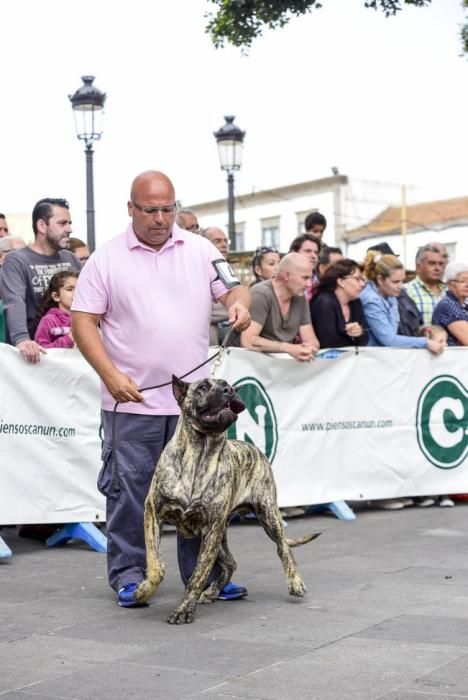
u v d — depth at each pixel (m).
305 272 7.70
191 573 5.21
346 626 4.62
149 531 4.95
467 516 8.04
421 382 8.48
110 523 5.28
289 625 4.67
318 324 8.27
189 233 5.33
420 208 34.25
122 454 5.23
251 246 37.28
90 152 14.73
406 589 5.39
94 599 5.27
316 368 7.91
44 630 4.62
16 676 3.93
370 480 8.22
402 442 8.38
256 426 7.61
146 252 5.18
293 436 7.81
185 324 5.19
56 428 6.69
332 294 8.35
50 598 5.29
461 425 8.69
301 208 35.62
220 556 5.21
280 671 3.94
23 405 6.55
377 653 4.16
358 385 8.14
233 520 7.66
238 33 14.87
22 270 7.04
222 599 5.21
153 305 5.16
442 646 4.25
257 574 5.85
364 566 6.03
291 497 7.80
